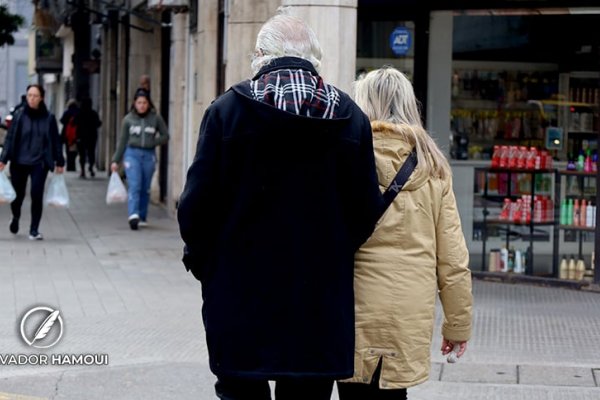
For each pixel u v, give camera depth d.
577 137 18.70
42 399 11.34
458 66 19.41
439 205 7.73
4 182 23.92
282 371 6.91
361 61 19.66
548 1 18.69
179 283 18.47
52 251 22.30
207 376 12.27
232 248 6.97
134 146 26.42
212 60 25.77
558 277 18.78
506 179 19.23
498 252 19.28
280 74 7.05
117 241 24.12
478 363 12.84
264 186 6.89
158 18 33.66
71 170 50.28
